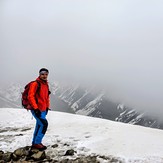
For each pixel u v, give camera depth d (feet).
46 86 31.78
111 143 33.60
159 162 27.68
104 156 29.60
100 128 41.14
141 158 28.66
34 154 29.37
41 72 31.32
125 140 34.55
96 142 34.30
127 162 27.94
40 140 31.83
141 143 33.32
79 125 43.60
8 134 39.93
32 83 30.99
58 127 42.98
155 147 31.96
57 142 34.99
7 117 51.39
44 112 31.60
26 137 37.52
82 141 34.91
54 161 28.60
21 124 46.21
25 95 31.22
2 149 33.01
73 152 30.76
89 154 30.45
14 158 29.17
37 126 31.76
